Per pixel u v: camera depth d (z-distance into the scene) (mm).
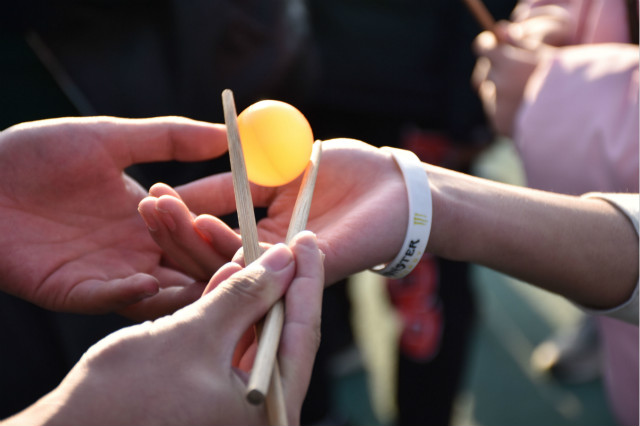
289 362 418
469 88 815
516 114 696
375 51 798
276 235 517
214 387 401
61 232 517
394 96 824
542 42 717
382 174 501
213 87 646
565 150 597
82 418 387
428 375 852
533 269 508
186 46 632
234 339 413
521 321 1194
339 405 997
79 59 629
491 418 994
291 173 494
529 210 505
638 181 547
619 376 601
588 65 593
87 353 403
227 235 466
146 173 668
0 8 595
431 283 817
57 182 513
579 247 504
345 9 787
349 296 1024
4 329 640
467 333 849
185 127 531
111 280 504
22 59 630
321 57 793
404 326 844
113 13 624
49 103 650
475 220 495
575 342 1064
